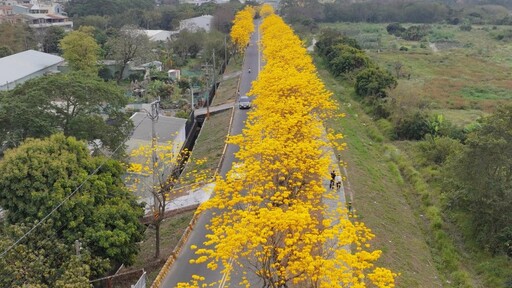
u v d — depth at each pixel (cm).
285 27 6431
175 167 3195
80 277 1959
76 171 2403
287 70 3759
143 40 7244
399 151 4331
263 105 3123
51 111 3609
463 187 2980
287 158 2239
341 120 4978
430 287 2478
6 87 5819
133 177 3070
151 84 6294
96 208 2355
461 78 7031
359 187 3353
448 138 4119
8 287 1956
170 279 2383
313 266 1481
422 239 3009
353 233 1628
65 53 6694
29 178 2284
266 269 1692
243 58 7938
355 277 1569
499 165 2761
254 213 1692
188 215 3064
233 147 4109
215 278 2347
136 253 2444
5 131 3391
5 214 2362
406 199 3541
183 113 5044
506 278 2533
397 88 5388
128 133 3784
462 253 2855
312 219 1773
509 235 2727
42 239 2141
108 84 3966
